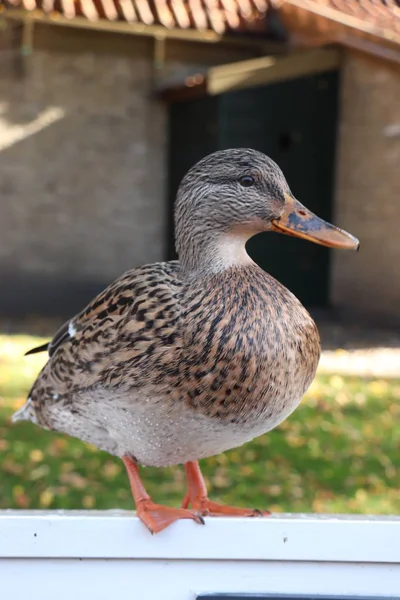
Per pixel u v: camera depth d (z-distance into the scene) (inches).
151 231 649.0
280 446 272.8
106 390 110.0
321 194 609.3
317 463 258.8
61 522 90.9
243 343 105.4
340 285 605.6
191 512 100.2
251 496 230.2
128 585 91.6
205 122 600.1
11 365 394.9
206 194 113.0
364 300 583.5
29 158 620.1
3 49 607.2
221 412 105.9
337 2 612.1
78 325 118.3
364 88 574.6
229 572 92.0
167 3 612.4
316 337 113.2
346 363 427.5
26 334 493.0
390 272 562.6
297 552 91.3
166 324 107.0
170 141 644.1
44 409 122.0
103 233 639.1
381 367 418.3
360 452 270.5
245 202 112.3
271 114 592.4
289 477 245.4
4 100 612.1
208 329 105.7
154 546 91.4
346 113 592.7
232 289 108.5
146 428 109.0
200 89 576.1
